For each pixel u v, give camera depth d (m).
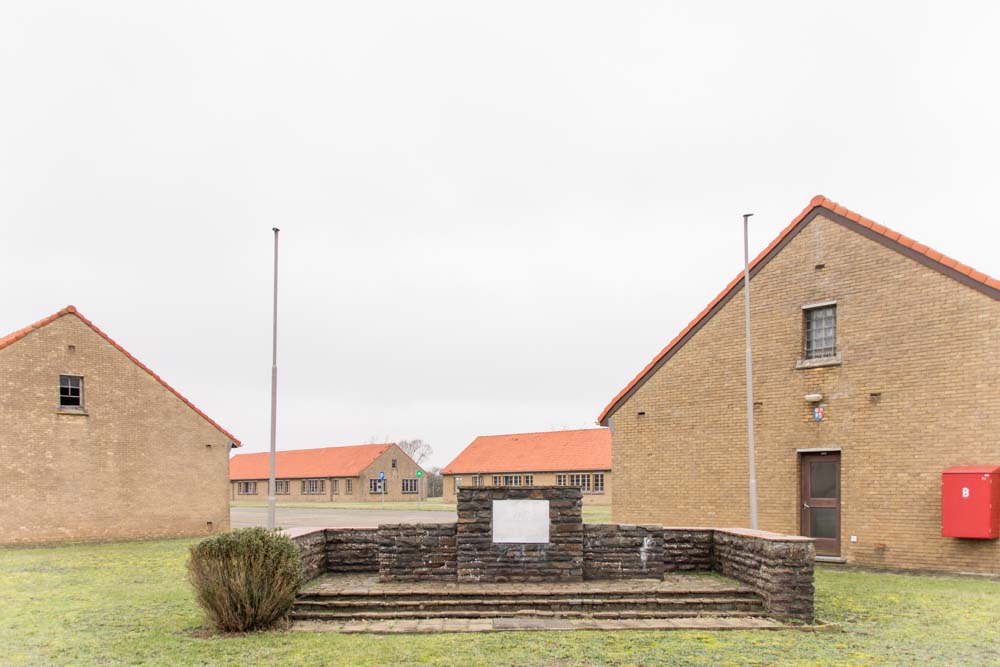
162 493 28.22
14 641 9.85
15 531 24.23
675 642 9.50
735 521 19.95
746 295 18.89
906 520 16.64
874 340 17.53
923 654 8.92
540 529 12.91
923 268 16.78
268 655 8.95
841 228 18.41
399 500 78.81
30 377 25.06
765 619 10.94
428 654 8.91
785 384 19.20
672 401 21.70
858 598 12.73
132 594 13.82
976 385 15.73
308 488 80.00
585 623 10.64
